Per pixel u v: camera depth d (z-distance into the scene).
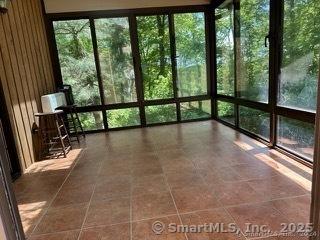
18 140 3.19
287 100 3.04
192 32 5.12
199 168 2.92
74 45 4.86
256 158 3.07
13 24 3.45
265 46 3.32
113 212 2.15
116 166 3.20
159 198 2.31
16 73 3.37
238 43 4.12
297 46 2.79
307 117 2.67
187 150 3.57
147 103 5.25
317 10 2.46
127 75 5.11
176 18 5.00
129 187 2.59
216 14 4.88
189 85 5.35
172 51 5.12
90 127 5.20
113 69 5.05
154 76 5.19
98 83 5.05
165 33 5.04
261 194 2.25
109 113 5.18
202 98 5.45
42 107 3.87
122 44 4.96
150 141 4.18
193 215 2.02
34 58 4.05
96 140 4.53
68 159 3.61
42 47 4.45
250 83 3.88
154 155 3.48
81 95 5.07
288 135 3.10
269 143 3.46
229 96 4.66
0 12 3.10
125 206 2.23
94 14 4.74
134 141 4.27
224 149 3.48
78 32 4.81
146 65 5.12
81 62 4.94
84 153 3.84
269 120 3.45
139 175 2.86
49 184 2.81
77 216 2.13
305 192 2.23
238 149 3.44
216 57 5.12
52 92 4.72
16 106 3.26
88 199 2.41
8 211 1.21
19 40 3.58
